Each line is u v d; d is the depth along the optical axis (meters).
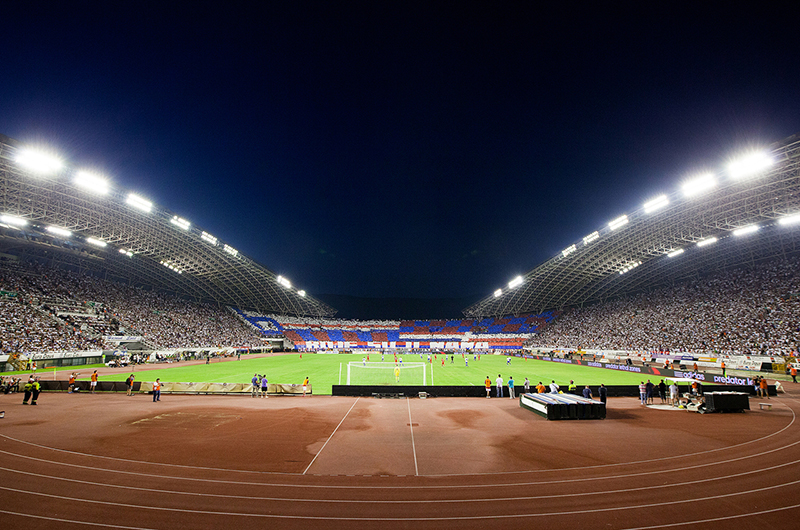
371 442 15.25
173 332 72.00
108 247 65.62
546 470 12.12
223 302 102.81
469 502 9.85
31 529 8.38
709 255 69.19
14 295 50.72
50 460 12.91
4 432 16.58
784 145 32.66
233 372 43.88
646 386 24.22
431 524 8.72
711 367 47.16
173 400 24.78
